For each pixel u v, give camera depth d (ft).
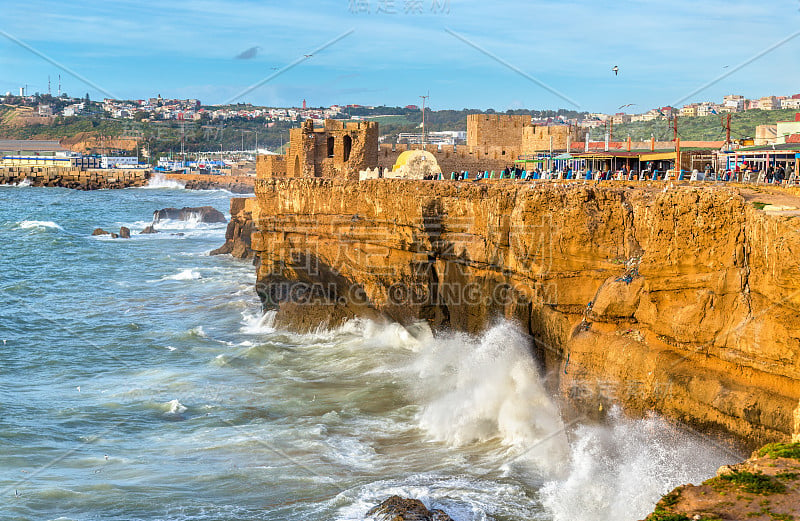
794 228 67.15
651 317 83.51
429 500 87.10
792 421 67.36
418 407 119.55
